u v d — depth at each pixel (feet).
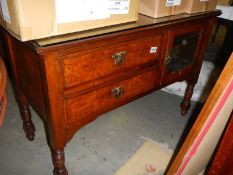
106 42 2.76
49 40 2.42
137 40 3.08
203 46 4.39
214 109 2.50
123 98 3.48
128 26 2.98
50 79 2.53
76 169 4.08
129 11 3.03
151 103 5.99
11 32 2.63
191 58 4.49
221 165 3.11
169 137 4.93
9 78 6.39
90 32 2.69
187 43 4.30
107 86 3.14
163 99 6.18
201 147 2.93
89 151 4.46
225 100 2.48
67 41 2.41
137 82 3.51
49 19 2.40
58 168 3.34
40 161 4.17
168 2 3.44
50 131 3.03
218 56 6.07
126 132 4.98
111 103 3.35
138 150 4.53
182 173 3.09
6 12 2.51
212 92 2.48
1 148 4.39
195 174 3.98
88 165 4.17
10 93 6.03
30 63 2.85
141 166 4.21
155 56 3.49
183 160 2.90
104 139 4.76
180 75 4.31
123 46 2.97
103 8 2.74
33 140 4.61
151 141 4.77
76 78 2.74
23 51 2.92
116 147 4.59
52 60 2.44
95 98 3.10
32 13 2.28
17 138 4.65
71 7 2.48
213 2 4.06
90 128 5.01
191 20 3.64
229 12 4.83
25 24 2.29
